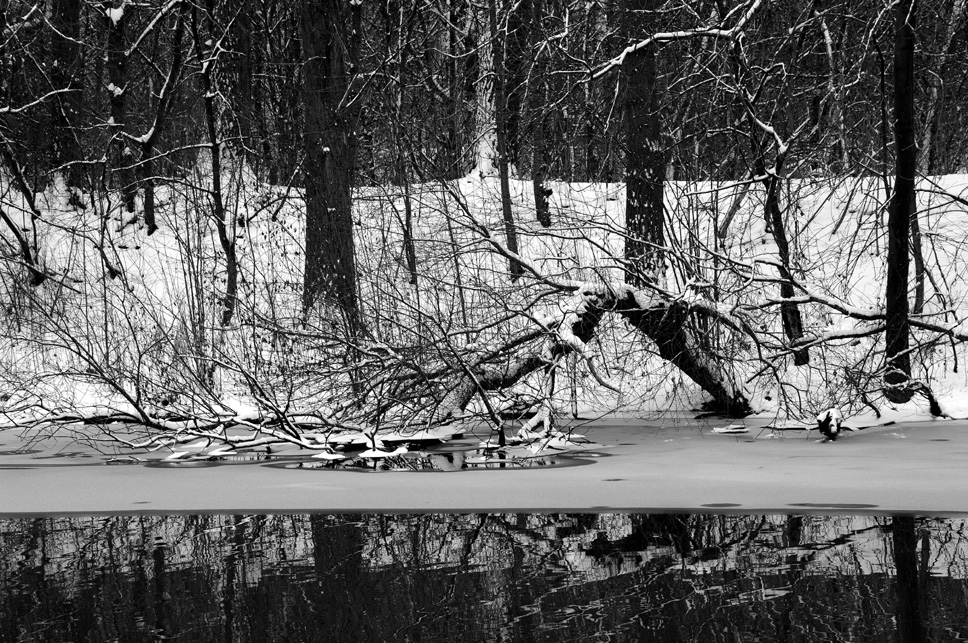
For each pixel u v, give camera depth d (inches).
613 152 622.8
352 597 210.7
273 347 530.0
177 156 1051.9
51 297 712.4
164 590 218.7
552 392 493.7
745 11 621.3
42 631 189.3
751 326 569.0
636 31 636.7
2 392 576.1
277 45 1055.0
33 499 350.0
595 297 527.8
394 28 934.4
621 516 298.5
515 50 876.0
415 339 518.6
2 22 959.0
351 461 443.5
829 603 198.5
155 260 889.5
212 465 442.6
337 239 586.9
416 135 767.7
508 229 563.8
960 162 1152.8
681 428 558.9
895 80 530.3
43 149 1036.5
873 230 597.9
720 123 669.9
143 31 1037.8
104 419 516.1
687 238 588.4
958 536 259.4
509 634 183.3
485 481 374.0
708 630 182.9
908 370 533.6
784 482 353.4
